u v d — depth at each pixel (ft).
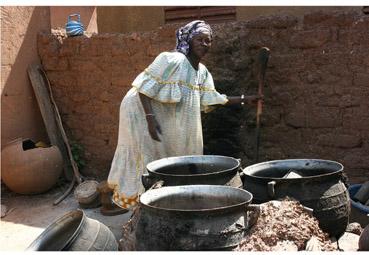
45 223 16.20
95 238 9.48
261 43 16.51
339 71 15.35
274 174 10.37
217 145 17.19
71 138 21.20
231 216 7.43
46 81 21.30
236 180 9.67
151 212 7.55
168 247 7.30
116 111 19.83
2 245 14.32
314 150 16.02
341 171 9.34
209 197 8.50
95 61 19.98
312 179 8.89
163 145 12.90
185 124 12.76
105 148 20.42
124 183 13.01
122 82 19.44
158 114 12.78
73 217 10.37
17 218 16.84
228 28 17.04
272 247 7.47
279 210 8.17
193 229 7.24
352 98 15.24
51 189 20.08
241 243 7.47
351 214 12.36
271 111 16.61
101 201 16.55
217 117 16.97
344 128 15.47
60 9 25.61
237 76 16.87
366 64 14.92
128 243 8.21
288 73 16.19
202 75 13.19
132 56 18.97
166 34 18.07
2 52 19.79
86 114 20.67
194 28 12.62
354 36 15.01
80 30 20.99
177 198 8.55
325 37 15.43
